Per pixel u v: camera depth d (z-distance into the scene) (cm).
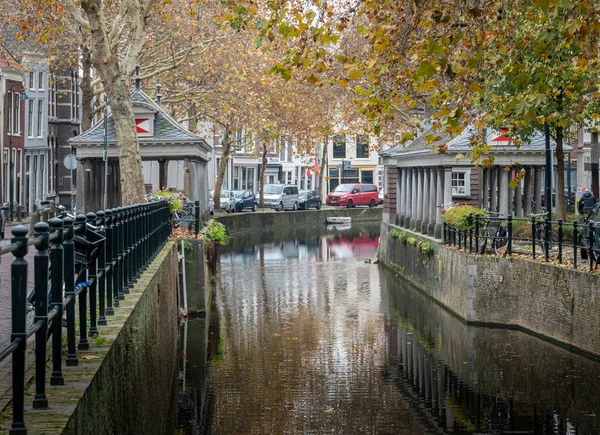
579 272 2152
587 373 1969
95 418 748
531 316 2458
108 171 3759
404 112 5072
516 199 3625
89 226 988
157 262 1850
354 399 1802
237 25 1559
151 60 4816
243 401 1794
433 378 1978
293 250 5197
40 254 680
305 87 5228
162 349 1625
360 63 1538
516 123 1658
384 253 4416
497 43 1567
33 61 4997
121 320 1034
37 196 5869
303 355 2225
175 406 1767
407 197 4191
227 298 3209
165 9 4209
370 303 3108
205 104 5019
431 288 3234
